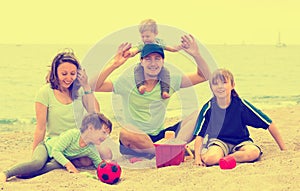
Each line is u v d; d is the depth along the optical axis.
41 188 3.62
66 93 4.57
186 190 3.48
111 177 3.79
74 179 3.82
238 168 3.94
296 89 12.26
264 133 5.62
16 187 3.65
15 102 10.45
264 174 3.73
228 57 18.20
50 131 4.56
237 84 13.13
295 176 3.63
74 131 4.28
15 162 4.68
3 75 13.51
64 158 4.16
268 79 13.98
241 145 4.40
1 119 8.65
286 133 5.62
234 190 3.43
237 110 4.51
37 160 4.10
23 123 8.34
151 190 3.54
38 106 4.51
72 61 4.48
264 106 9.63
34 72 14.05
